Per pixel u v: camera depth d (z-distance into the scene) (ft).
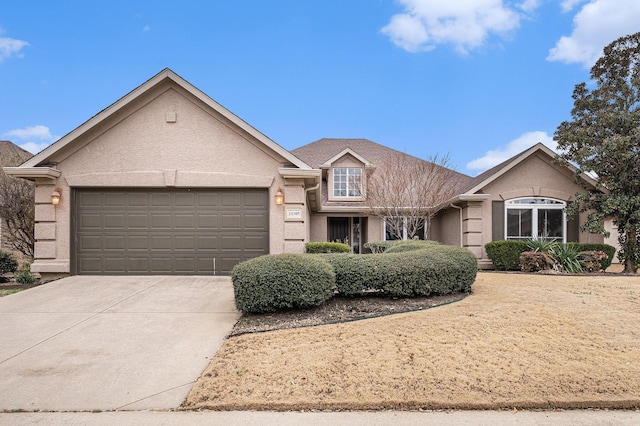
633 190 38.88
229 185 35.19
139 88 34.50
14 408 12.50
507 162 48.42
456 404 12.54
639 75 38.63
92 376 14.75
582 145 40.22
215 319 21.83
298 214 35.35
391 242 43.88
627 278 33.17
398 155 60.75
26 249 45.47
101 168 34.78
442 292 25.30
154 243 35.04
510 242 41.68
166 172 34.83
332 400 12.73
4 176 42.63
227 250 35.24
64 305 24.80
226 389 13.50
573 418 12.06
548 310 21.72
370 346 16.76
